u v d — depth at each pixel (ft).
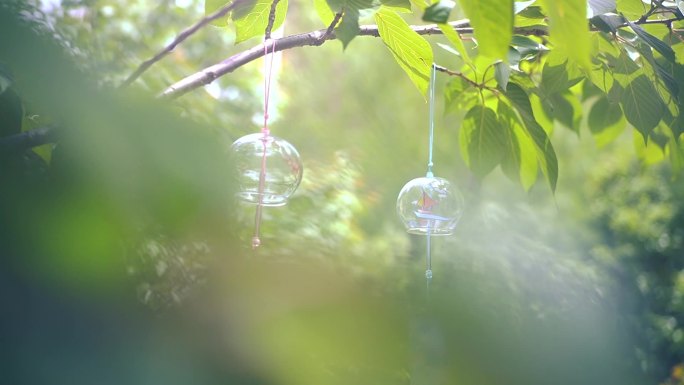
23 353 6.27
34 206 6.05
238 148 6.81
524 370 10.37
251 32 6.95
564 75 7.08
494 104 7.54
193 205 6.25
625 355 13.41
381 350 8.86
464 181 17.93
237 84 10.36
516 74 7.18
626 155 22.65
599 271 15.07
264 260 8.30
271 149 6.83
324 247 9.12
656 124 7.00
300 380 7.89
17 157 6.13
